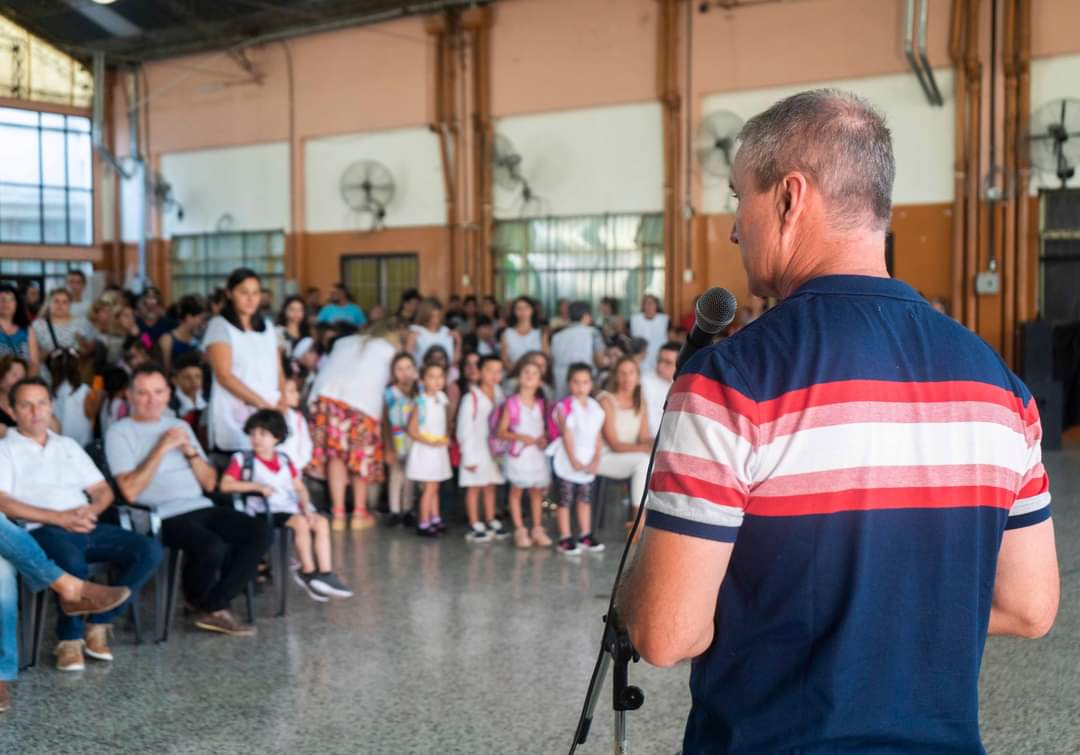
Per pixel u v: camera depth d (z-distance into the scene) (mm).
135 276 15047
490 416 5883
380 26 12695
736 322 10305
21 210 12938
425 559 5359
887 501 1084
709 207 10930
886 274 1198
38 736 3070
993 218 9508
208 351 4727
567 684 3506
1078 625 4078
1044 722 3146
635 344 7715
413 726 3146
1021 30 9258
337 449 6090
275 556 4582
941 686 1117
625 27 11227
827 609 1083
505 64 12008
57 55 13820
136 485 3949
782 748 1101
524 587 4781
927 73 9328
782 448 1071
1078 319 9406
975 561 1123
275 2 12102
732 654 1129
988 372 1157
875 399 1091
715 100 10844
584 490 5531
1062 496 6746
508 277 12297
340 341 6207
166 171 14836
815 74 10219
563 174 11844
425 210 12711
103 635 3803
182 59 14398
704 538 1062
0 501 3582
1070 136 9023
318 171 13500
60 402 5062
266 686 3496
